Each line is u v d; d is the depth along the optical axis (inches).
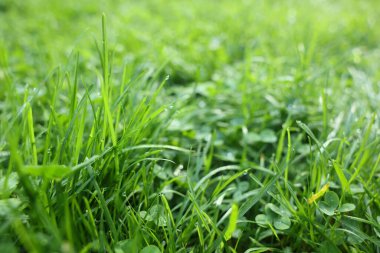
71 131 8.8
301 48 19.5
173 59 17.4
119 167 9.0
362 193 9.3
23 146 8.9
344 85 14.9
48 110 12.8
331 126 11.8
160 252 7.7
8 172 7.6
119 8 30.5
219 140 12.0
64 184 8.0
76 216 8.0
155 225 8.6
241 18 26.5
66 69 10.5
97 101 10.2
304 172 10.3
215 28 24.1
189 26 24.3
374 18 27.5
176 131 12.1
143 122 9.4
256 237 9.0
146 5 32.1
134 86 12.2
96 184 7.9
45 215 6.9
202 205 9.4
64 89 14.0
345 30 24.2
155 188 10.1
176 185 10.4
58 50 19.8
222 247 8.2
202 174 10.9
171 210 8.9
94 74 15.8
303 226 8.6
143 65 14.6
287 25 25.1
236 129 12.4
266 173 10.6
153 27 24.5
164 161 10.9
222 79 15.8
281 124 12.6
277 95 13.7
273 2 33.5
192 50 19.2
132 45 20.4
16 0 32.3
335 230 8.8
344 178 8.7
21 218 7.2
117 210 8.4
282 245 9.0
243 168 10.8
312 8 30.6
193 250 8.4
